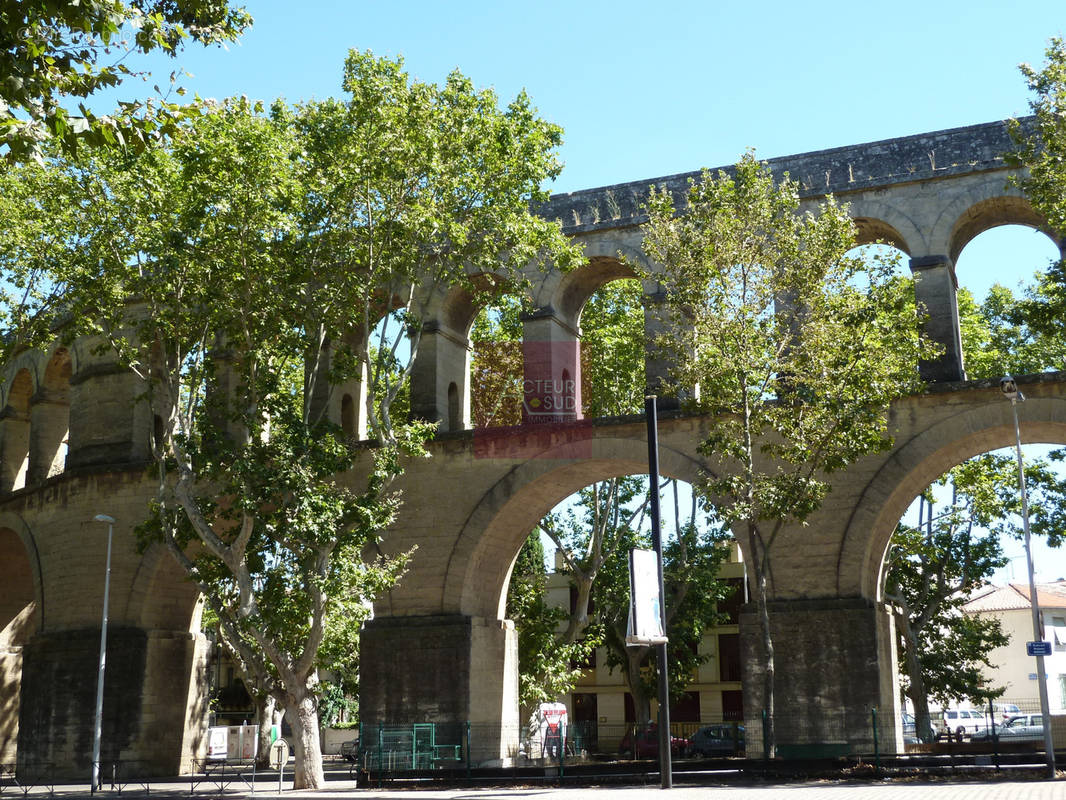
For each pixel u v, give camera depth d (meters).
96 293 30.81
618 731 69.12
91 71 14.70
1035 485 46.22
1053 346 46.44
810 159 36.09
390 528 36.97
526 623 46.81
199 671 43.16
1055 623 81.50
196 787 34.62
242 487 29.86
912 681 47.03
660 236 30.42
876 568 33.31
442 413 38.25
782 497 28.80
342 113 31.52
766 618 29.30
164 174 30.27
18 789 36.56
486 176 32.41
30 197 30.72
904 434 32.03
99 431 43.12
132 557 41.34
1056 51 29.69
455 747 34.03
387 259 31.80
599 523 47.91
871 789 23.88
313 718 31.58
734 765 30.14
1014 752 31.45
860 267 29.27
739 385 29.80
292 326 33.00
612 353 46.94
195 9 16.00
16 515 46.19
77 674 40.88
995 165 33.34
